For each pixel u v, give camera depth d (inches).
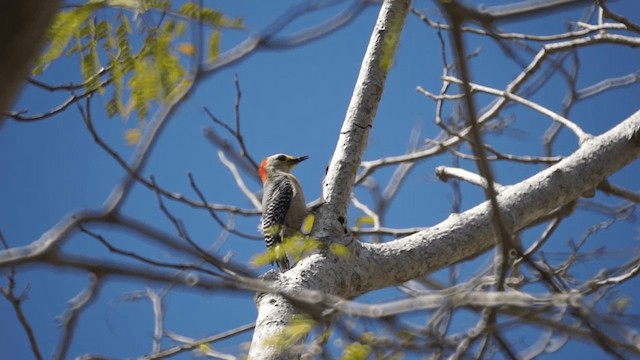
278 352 370.9
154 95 272.4
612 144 529.3
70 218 188.5
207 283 206.8
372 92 517.3
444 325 391.5
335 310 308.5
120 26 290.0
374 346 325.1
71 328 307.1
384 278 472.1
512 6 221.6
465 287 362.9
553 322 310.8
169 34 278.4
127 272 193.2
